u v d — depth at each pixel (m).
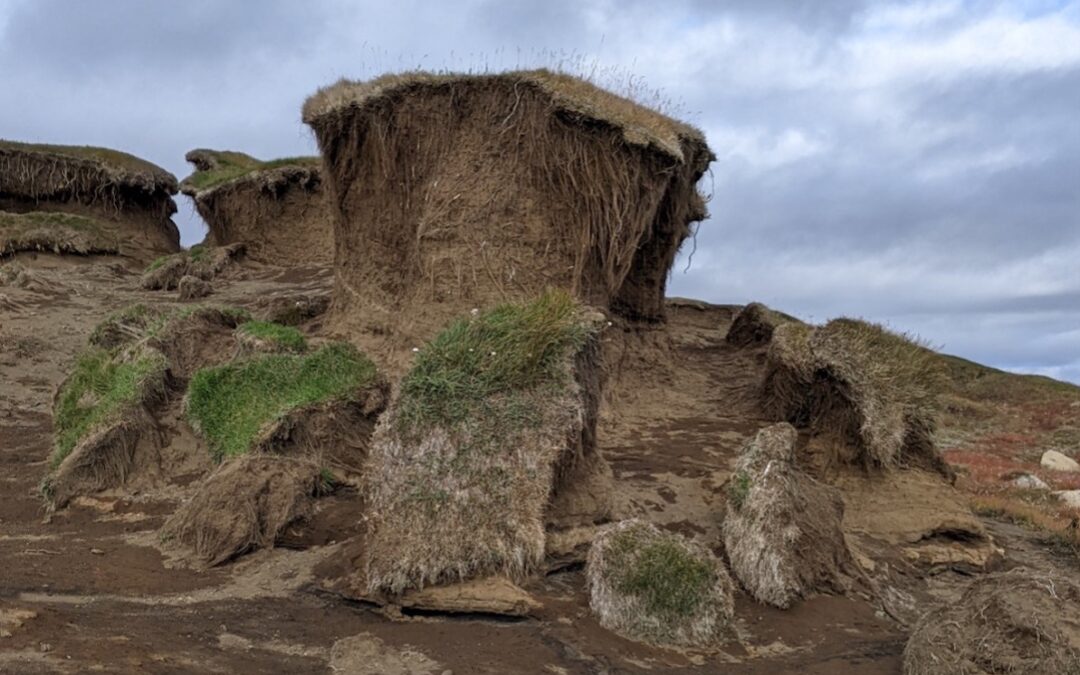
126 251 28.14
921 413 12.05
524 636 7.45
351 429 11.01
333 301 15.23
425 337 12.93
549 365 9.26
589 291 12.91
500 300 12.80
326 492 10.07
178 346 13.70
